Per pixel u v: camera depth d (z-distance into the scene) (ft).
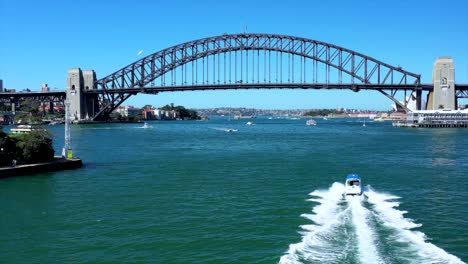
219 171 195.11
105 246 92.38
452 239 95.50
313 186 155.74
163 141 391.45
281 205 125.80
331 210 119.14
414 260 81.61
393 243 90.63
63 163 199.82
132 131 572.92
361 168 203.00
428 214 115.85
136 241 95.20
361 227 101.40
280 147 327.06
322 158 246.88
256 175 182.60
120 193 144.77
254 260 84.07
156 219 112.06
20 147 189.16
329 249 87.56
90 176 180.24
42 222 109.91
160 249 90.53
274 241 93.97
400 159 240.12
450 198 135.74
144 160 239.09
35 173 185.88
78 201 132.98
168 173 189.37
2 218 113.70
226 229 103.09
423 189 150.61
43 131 209.97
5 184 161.07
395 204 126.82
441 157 248.73
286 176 179.32
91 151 291.99
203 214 116.57
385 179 171.42
